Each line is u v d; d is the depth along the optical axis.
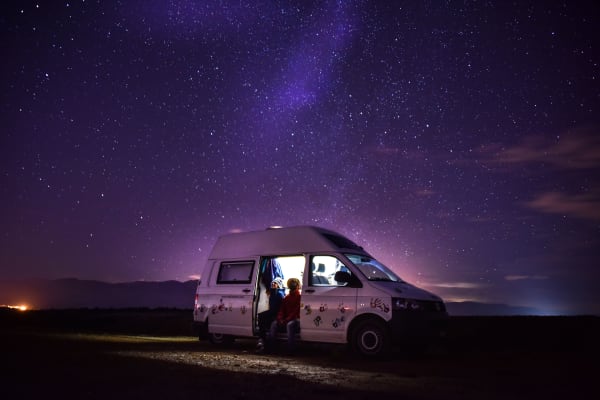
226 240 12.19
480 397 5.54
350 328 9.42
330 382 6.32
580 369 7.83
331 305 9.64
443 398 5.45
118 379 6.13
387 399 5.31
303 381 6.34
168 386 5.72
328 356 9.64
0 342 10.63
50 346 10.11
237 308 11.16
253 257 11.30
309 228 10.75
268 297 11.16
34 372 6.51
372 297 9.23
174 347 10.87
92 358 8.22
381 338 8.96
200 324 11.87
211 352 9.89
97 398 4.98
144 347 10.64
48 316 23.77
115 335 14.36
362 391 5.73
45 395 5.04
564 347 11.18
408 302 9.12
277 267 11.61
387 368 7.88
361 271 9.70
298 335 9.98
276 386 5.90
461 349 10.91
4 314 25.06
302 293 10.07
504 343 11.99
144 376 6.43
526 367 8.05
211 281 11.95
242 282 11.30
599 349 10.84
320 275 10.12
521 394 5.74
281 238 11.05
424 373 7.34
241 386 5.83
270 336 10.28
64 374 6.41
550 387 6.21
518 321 17.45
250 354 9.74
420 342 9.08
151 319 20.84
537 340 12.30
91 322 19.80
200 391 5.46
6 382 5.70
